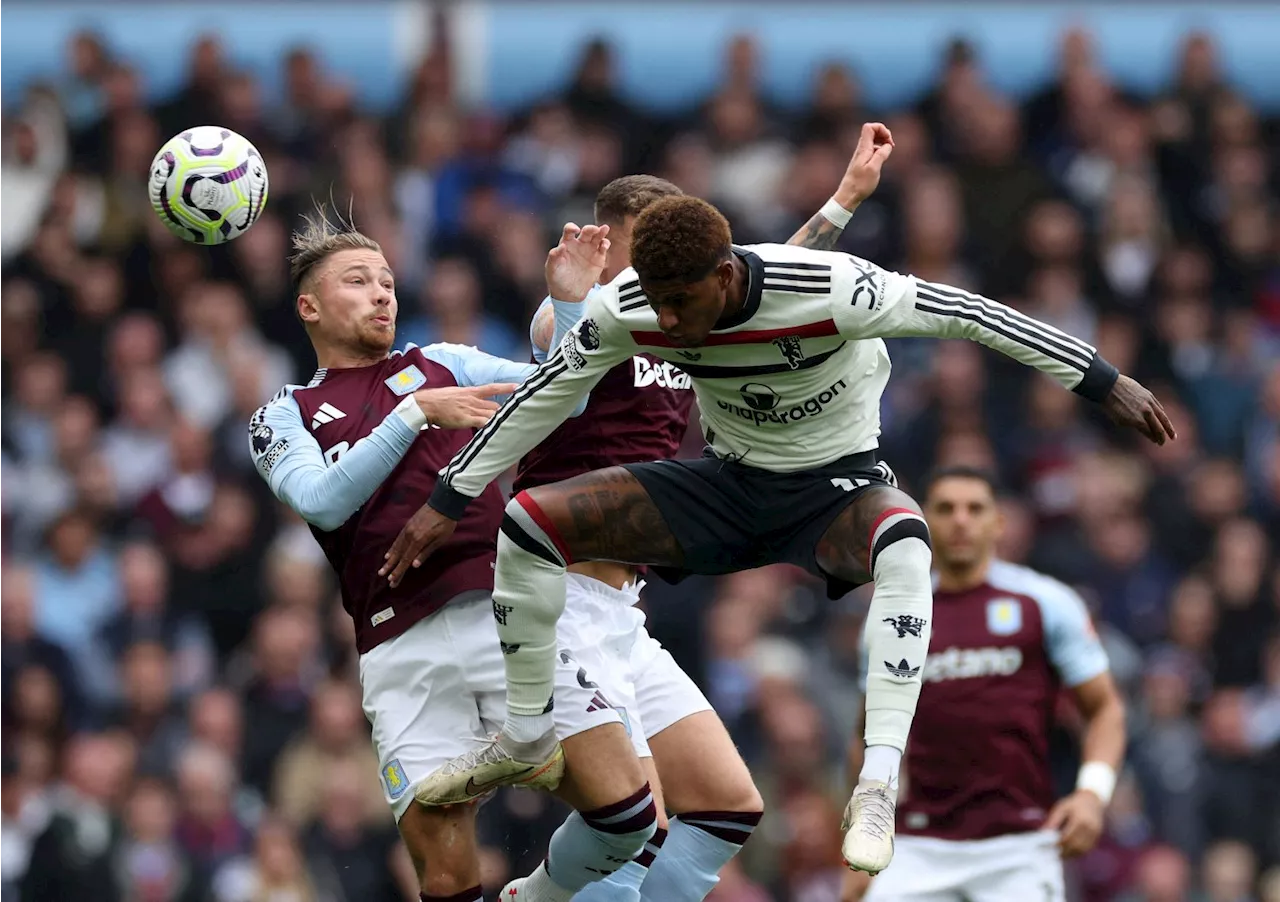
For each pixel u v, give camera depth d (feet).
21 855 67.15
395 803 36.32
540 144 93.30
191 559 76.18
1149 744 70.13
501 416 33.73
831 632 70.95
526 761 34.63
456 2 99.25
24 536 80.12
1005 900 49.49
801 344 31.91
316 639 71.61
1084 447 81.10
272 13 99.76
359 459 35.37
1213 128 98.43
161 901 64.85
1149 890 66.03
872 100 100.07
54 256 90.74
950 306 31.76
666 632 70.95
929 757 50.14
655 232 30.63
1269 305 93.35
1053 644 50.60
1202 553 79.61
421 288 86.07
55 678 71.61
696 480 34.06
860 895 50.19
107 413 85.05
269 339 86.33
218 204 37.91
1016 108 98.12
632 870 38.32
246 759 68.23
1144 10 102.53
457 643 36.27
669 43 99.96
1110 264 91.66
